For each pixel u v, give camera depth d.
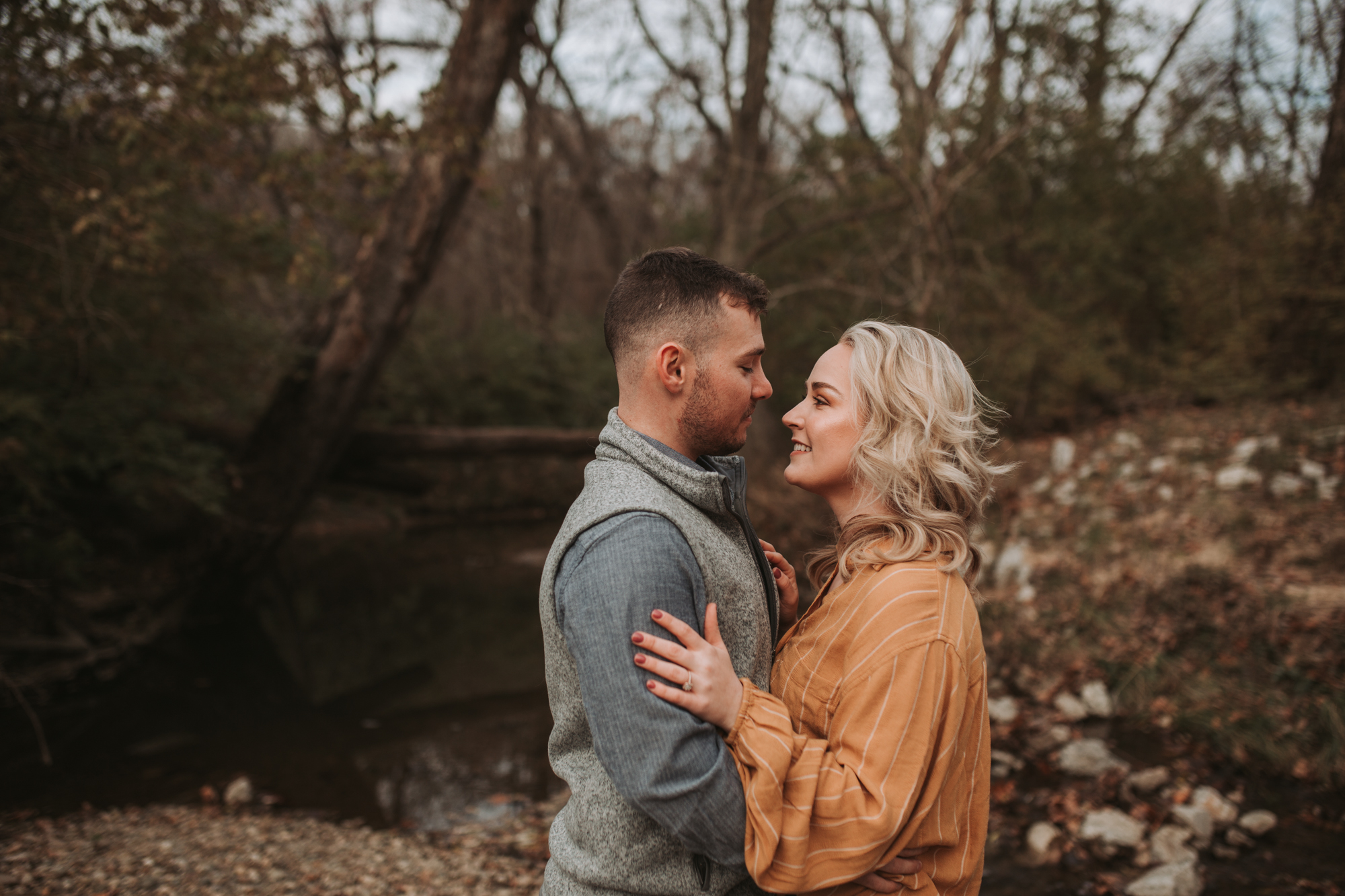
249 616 7.42
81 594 6.48
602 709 1.12
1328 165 9.30
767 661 1.35
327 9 6.82
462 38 6.62
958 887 1.30
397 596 8.27
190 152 4.92
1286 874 3.09
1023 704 4.67
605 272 17.23
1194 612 5.00
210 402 7.47
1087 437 9.34
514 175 17.02
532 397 13.50
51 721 5.17
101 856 3.34
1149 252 11.88
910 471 1.34
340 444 7.27
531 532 11.58
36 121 4.82
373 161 5.27
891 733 1.18
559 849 1.28
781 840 1.12
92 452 5.93
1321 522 5.73
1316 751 3.84
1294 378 8.90
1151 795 3.70
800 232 10.66
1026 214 11.61
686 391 1.30
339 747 4.80
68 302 4.91
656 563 1.15
